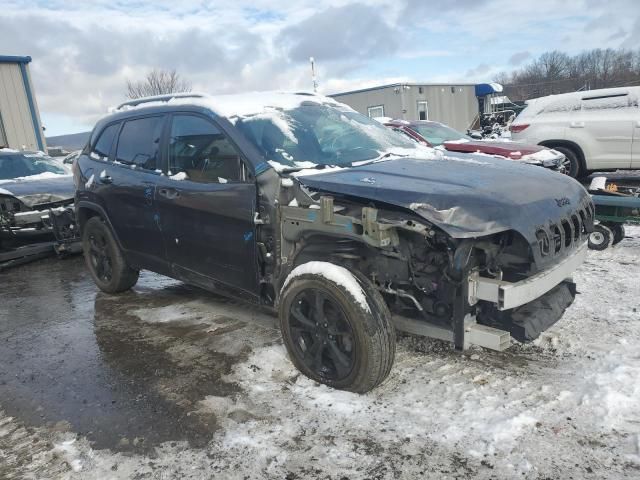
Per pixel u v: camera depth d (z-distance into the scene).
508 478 2.36
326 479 2.44
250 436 2.79
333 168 3.52
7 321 5.00
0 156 8.43
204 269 3.98
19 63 15.38
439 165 3.55
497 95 30.77
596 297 4.39
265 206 3.35
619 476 2.32
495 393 3.03
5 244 7.16
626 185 7.02
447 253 2.84
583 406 2.83
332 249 3.19
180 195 3.96
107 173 4.87
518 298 2.71
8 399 3.41
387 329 2.94
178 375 3.55
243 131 3.62
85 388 3.48
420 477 2.41
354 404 3.01
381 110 22.95
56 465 2.67
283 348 3.80
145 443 2.81
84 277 6.47
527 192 3.02
